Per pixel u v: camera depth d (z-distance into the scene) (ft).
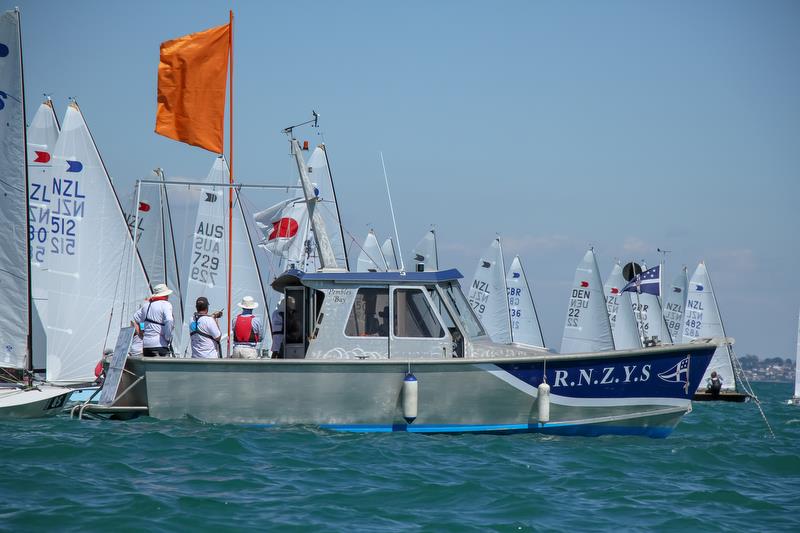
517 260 409.49
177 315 265.75
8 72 135.44
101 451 97.09
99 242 175.11
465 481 88.63
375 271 117.91
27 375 140.26
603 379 116.37
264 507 76.38
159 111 134.62
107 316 175.22
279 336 123.13
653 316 408.67
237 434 107.86
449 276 120.57
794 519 79.61
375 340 116.37
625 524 76.13
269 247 158.81
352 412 112.68
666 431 120.06
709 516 79.82
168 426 112.27
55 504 74.54
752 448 122.42
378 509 77.56
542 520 76.13
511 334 390.21
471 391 113.70
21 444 100.42
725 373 416.46
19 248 137.59
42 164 171.63
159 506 74.33
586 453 107.76
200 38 134.62
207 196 265.54
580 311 367.66
